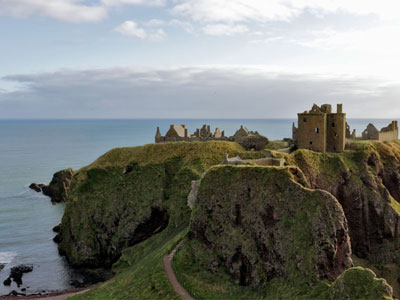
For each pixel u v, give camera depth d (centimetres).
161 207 9362
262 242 5678
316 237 5072
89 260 9381
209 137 12781
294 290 4862
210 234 6388
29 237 11031
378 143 10338
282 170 5962
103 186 10556
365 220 8681
